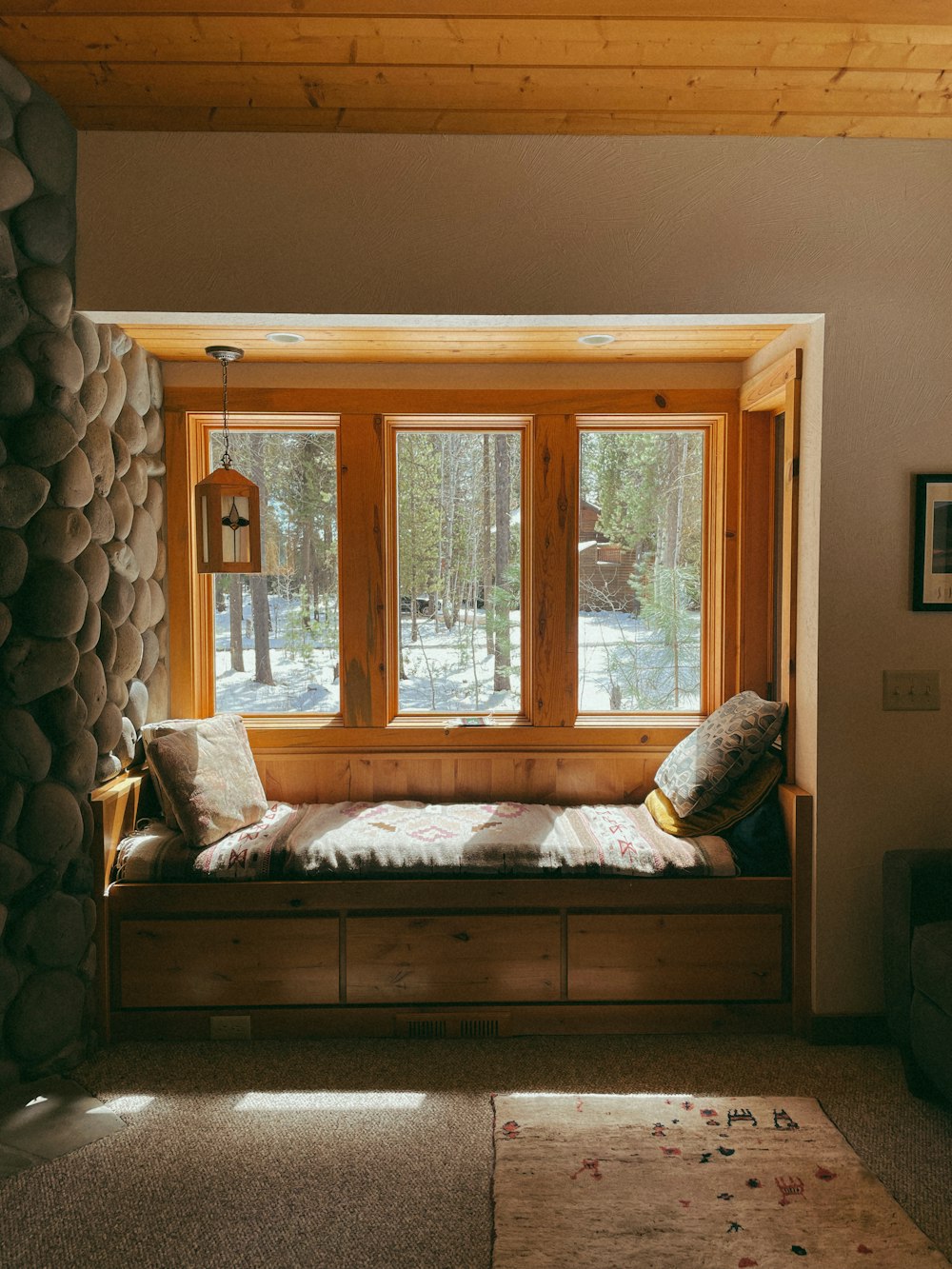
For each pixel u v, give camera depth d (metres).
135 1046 2.66
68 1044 2.53
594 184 2.53
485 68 2.30
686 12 2.16
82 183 2.50
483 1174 2.05
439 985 2.71
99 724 2.72
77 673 2.55
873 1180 1.99
